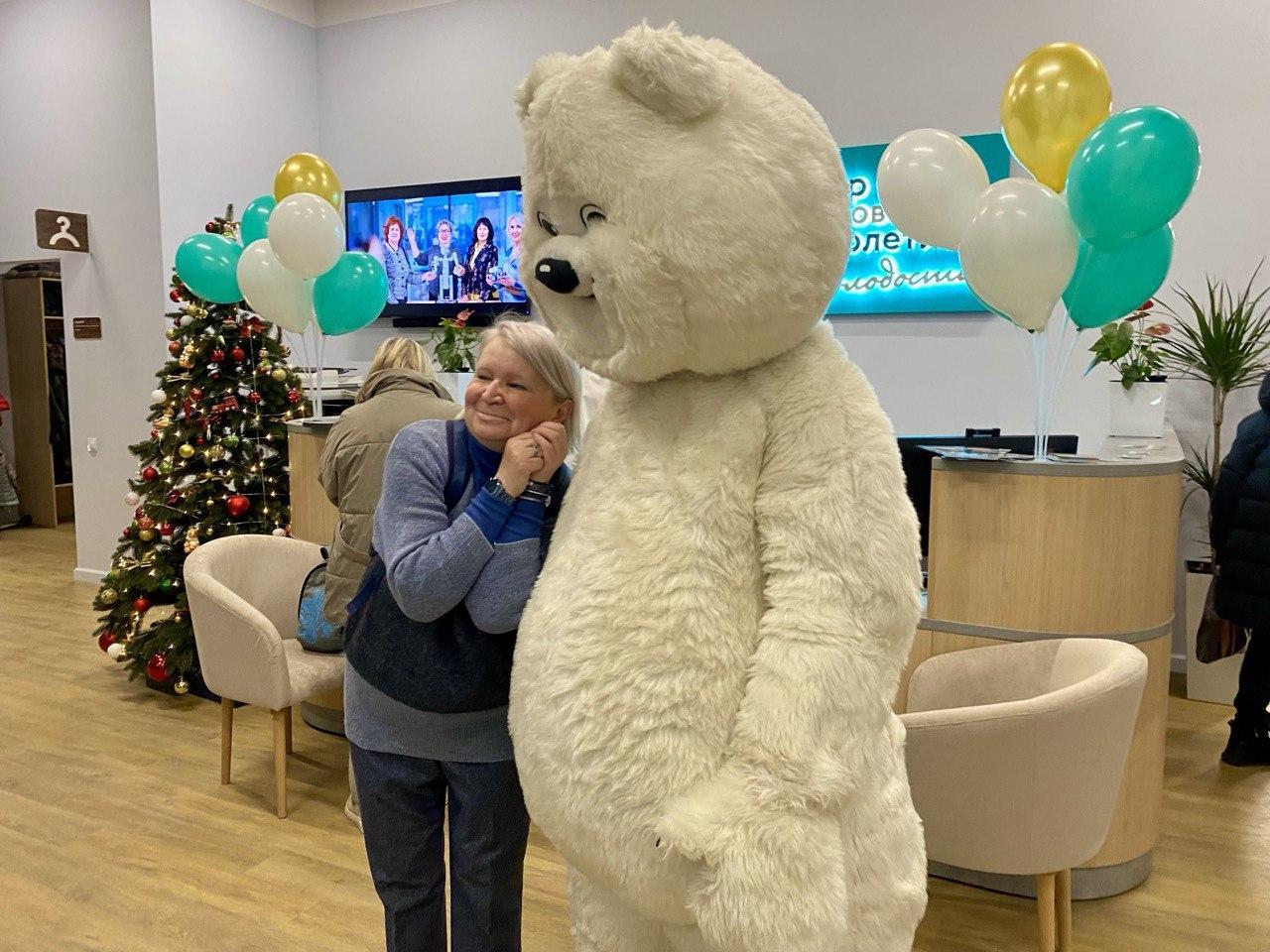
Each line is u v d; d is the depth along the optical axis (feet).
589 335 3.71
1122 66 13.47
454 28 18.31
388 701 4.71
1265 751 10.35
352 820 8.80
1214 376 12.30
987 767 5.79
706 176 3.23
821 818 3.24
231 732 9.64
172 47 16.60
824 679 3.22
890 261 14.92
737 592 3.52
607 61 3.39
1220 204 13.16
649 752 3.43
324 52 19.72
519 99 3.74
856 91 15.03
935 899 7.68
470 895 4.92
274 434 12.84
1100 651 6.40
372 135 19.43
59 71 17.47
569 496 4.16
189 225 17.07
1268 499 9.60
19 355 23.88
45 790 9.38
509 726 4.12
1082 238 7.02
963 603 7.31
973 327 14.60
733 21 15.83
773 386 3.62
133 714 11.53
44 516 24.09
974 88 14.26
